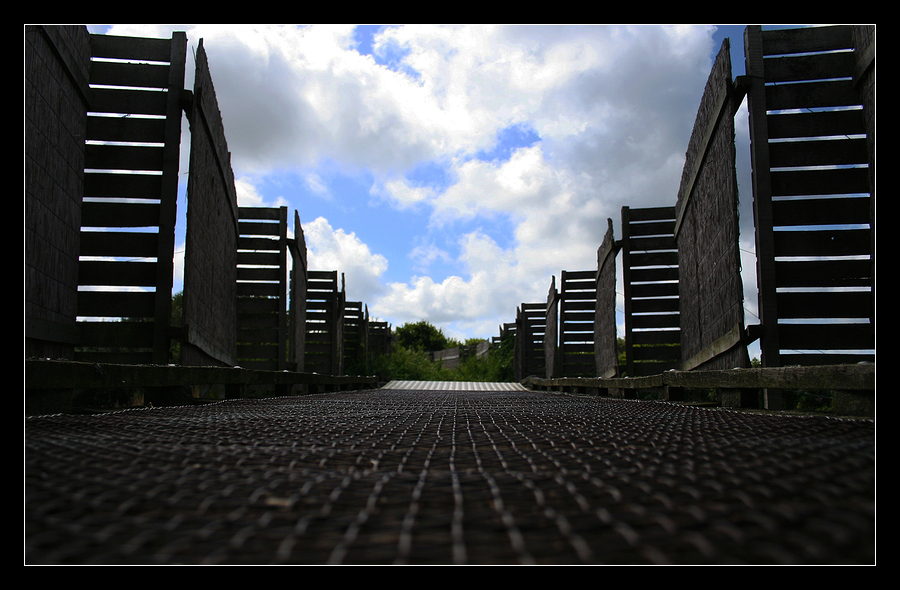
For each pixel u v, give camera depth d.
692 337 9.39
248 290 12.90
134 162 7.44
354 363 25.47
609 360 14.47
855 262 6.52
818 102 6.65
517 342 27.84
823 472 1.43
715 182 7.59
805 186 6.61
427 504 1.22
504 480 1.44
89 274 7.24
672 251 12.60
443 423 3.19
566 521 1.05
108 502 1.20
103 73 7.47
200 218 8.25
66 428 2.53
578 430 2.71
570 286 19.61
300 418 3.45
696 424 2.86
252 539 0.98
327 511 1.15
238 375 6.38
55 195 6.25
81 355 7.30
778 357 6.22
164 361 7.24
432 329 60.66
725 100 6.91
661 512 1.11
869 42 6.15
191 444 2.07
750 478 1.39
